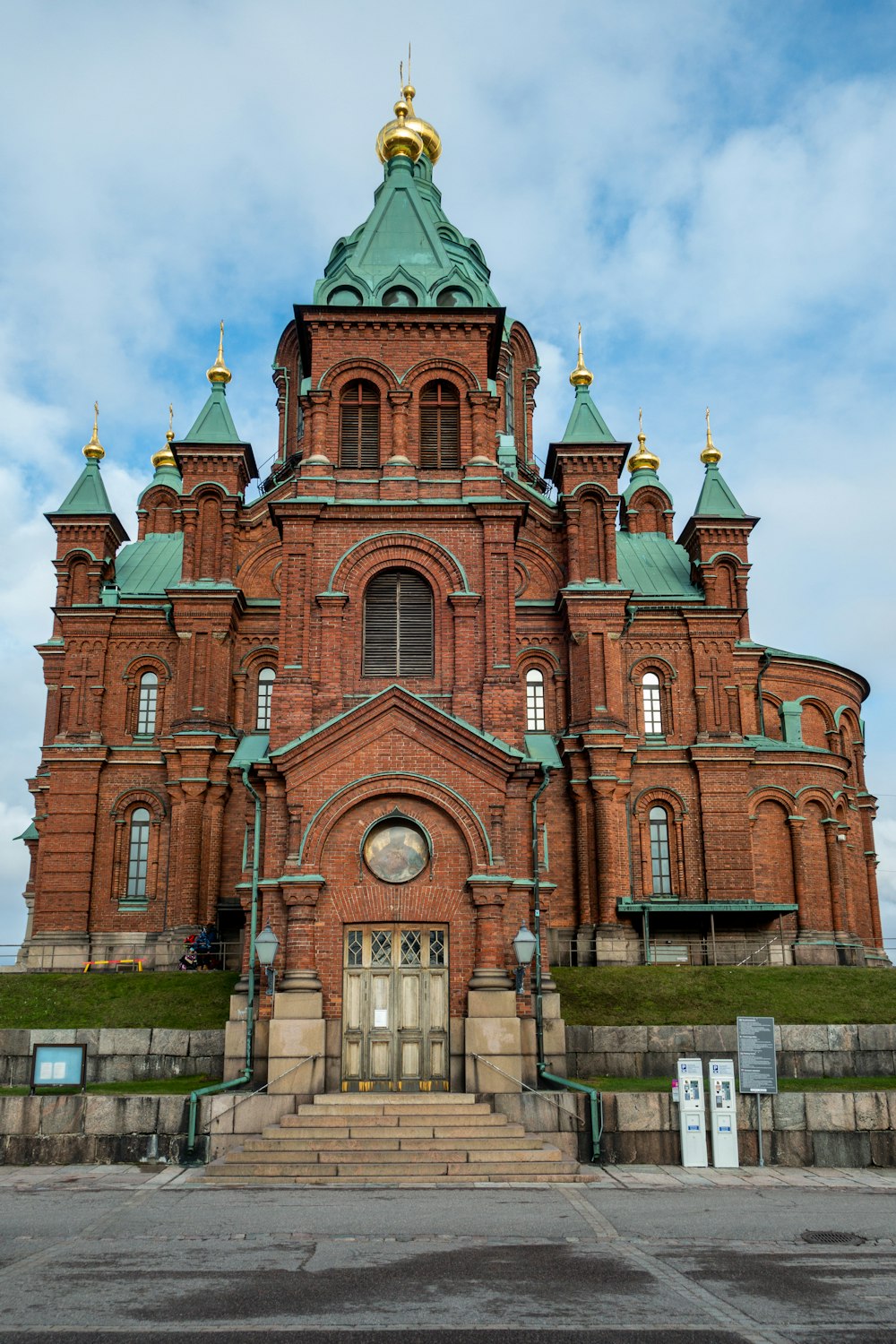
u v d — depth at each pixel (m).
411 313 35.38
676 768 52.69
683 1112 25.98
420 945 29.61
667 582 57.53
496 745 30.33
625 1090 28.94
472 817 30.02
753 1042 26.48
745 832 51.72
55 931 49.59
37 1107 26.23
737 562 55.62
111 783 51.53
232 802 50.47
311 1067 28.06
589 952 47.94
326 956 29.33
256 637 52.50
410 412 35.09
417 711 30.62
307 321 35.53
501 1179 23.89
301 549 33.34
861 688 63.62
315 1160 24.45
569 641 51.25
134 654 52.91
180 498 53.81
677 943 50.22
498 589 33.00
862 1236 18.16
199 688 50.59
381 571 33.53
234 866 49.72
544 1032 29.55
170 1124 26.23
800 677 59.81
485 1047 28.27
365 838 30.02
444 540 33.59
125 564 58.22
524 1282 15.12
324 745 30.42
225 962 48.09
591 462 52.28
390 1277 15.39
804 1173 24.89
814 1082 30.77
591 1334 12.77
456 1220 19.41
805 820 53.78
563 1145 26.17
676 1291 14.67
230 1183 23.44
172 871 49.12
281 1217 19.70
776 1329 12.98
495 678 32.16
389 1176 23.97
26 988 39.16
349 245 44.81
